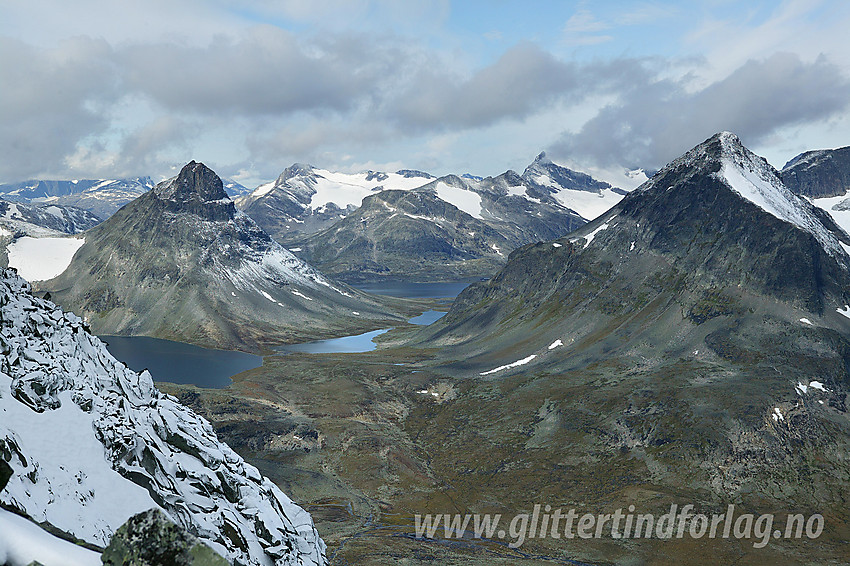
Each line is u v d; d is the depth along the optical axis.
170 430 48.66
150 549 14.86
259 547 44.12
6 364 36.41
